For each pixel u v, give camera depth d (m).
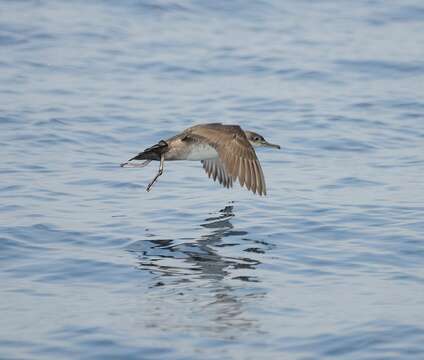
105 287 13.10
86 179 18.31
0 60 26.59
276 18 32.25
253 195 17.45
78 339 11.32
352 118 22.88
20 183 17.88
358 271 13.75
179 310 12.23
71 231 15.38
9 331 11.57
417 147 20.84
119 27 30.23
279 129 21.98
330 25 31.55
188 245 14.85
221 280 13.34
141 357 10.85
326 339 11.34
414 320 11.86
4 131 21.08
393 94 24.86
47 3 32.09
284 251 14.60
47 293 12.87
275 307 12.34
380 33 30.69
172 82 25.61
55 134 21.06
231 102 23.98
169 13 32.03
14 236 15.02
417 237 15.12
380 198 17.28
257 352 11.00
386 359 10.79
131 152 20.31
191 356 10.88
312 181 18.39
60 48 27.89
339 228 15.63
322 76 26.33
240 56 27.95
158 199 17.23
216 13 32.41
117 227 15.66
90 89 24.62
